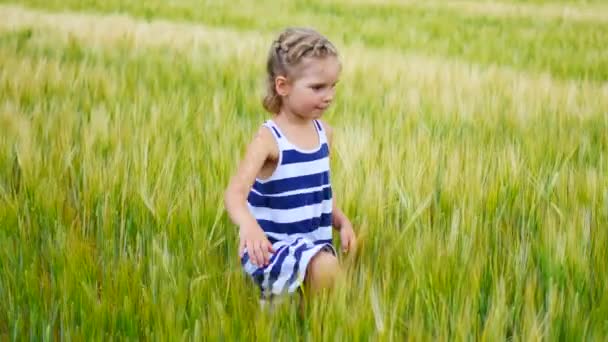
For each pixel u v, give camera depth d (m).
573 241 3.40
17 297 3.14
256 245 3.09
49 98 6.59
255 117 6.23
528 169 4.64
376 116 6.16
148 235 3.76
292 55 3.14
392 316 2.83
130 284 3.24
